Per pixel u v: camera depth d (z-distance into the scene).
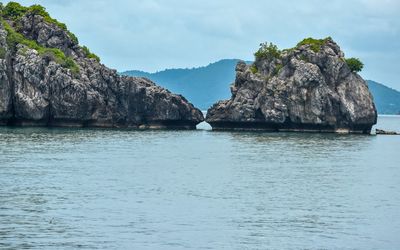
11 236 68.94
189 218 78.81
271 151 165.00
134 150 159.50
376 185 106.62
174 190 97.88
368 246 68.50
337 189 101.75
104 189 97.00
